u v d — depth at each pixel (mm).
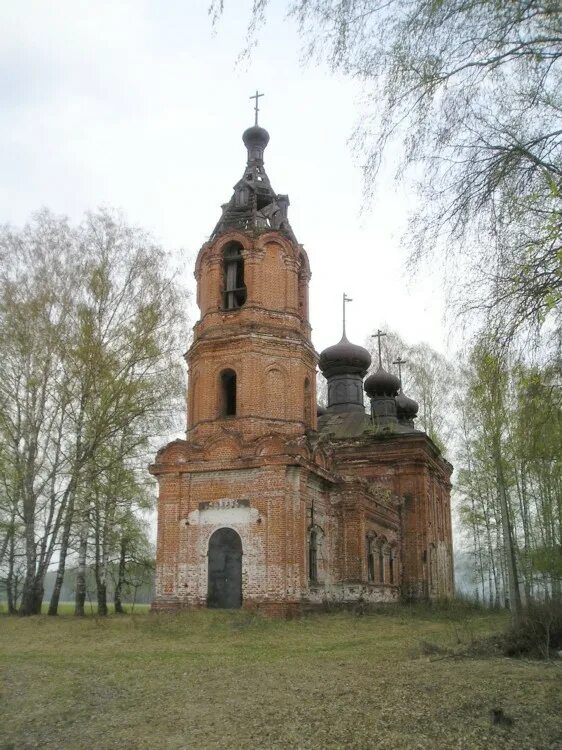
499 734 10445
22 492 32375
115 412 32219
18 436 31672
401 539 41406
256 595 27781
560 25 9266
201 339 31750
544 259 9805
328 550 32188
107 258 33438
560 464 12242
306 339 32781
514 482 33812
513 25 9305
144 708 12484
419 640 21828
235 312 31750
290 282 32656
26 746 10391
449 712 11688
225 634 23156
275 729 10852
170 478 30359
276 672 15906
